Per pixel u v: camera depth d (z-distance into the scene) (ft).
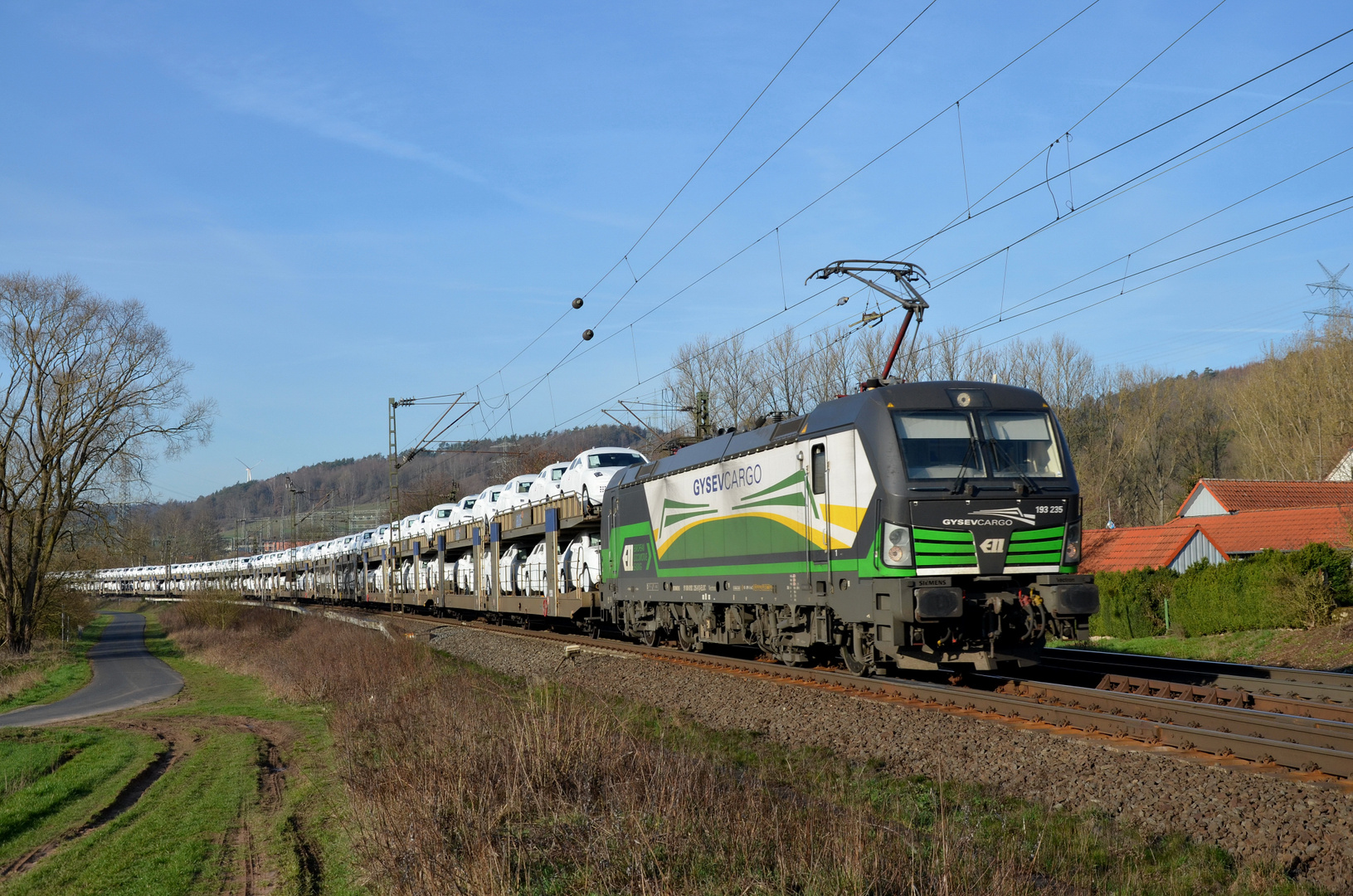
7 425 129.49
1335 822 23.52
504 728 36.06
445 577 138.31
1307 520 111.75
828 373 146.41
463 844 26.89
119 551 142.72
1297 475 172.24
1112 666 51.55
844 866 21.86
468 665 79.66
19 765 59.31
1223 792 26.48
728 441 62.23
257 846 37.09
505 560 112.68
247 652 120.47
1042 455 45.78
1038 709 37.17
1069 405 185.68
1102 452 205.46
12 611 133.08
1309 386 170.19
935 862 21.89
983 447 44.98
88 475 133.59
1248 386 191.93
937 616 41.83
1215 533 118.52
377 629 112.16
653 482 73.05
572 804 29.45
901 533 43.65
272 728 67.51
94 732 71.00
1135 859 23.53
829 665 57.21
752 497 57.36
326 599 212.02
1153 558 115.75
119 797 49.96
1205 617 87.66
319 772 48.47
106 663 129.70
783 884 21.76
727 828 25.45
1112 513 206.28
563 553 94.63
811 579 50.78
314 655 91.91
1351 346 160.04
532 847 25.95
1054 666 53.36
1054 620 43.73
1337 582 79.41
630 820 26.40
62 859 38.34
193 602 181.47
